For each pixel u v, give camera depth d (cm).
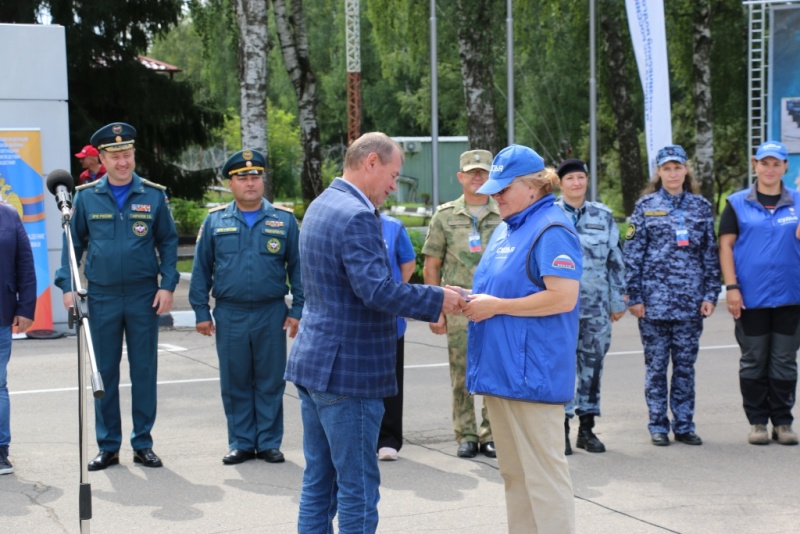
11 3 2433
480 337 417
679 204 649
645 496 537
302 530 402
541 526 407
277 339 616
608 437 676
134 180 609
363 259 371
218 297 612
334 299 381
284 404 794
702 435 680
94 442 664
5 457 596
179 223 2733
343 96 4841
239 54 1619
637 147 2703
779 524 489
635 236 653
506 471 428
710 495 538
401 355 627
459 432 634
